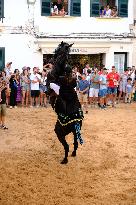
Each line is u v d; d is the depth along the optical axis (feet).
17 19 77.51
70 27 80.79
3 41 77.36
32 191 31.32
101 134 49.78
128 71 75.97
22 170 36.19
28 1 77.36
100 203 29.17
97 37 80.84
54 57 39.47
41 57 79.15
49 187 32.19
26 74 69.05
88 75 70.74
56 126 38.22
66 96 37.50
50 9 79.25
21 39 78.13
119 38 81.76
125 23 83.10
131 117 61.16
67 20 80.43
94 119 59.16
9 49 77.77
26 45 78.38
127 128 53.21
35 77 68.74
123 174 35.42
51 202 29.25
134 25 83.30
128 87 75.10
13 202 29.17
